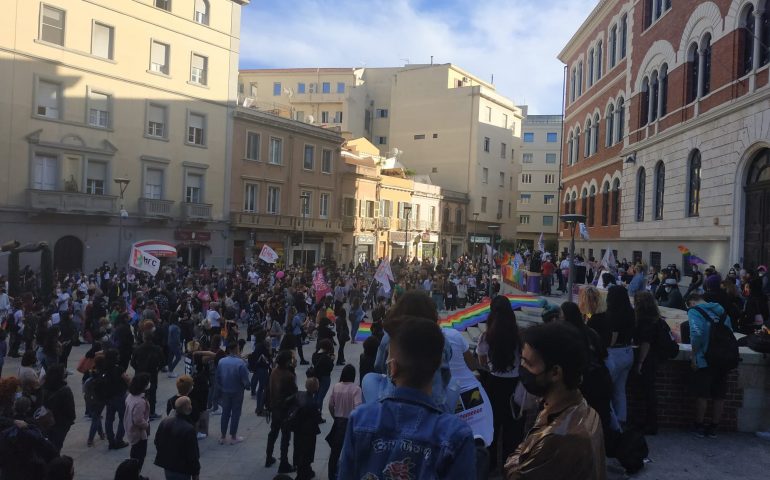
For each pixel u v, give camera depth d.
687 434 7.54
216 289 25.08
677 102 24.78
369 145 61.44
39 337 13.90
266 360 12.56
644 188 28.56
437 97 69.75
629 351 6.97
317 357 11.03
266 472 9.30
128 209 35.09
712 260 21.41
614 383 6.96
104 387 10.16
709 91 22.22
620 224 31.44
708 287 8.71
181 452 7.17
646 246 27.88
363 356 8.99
